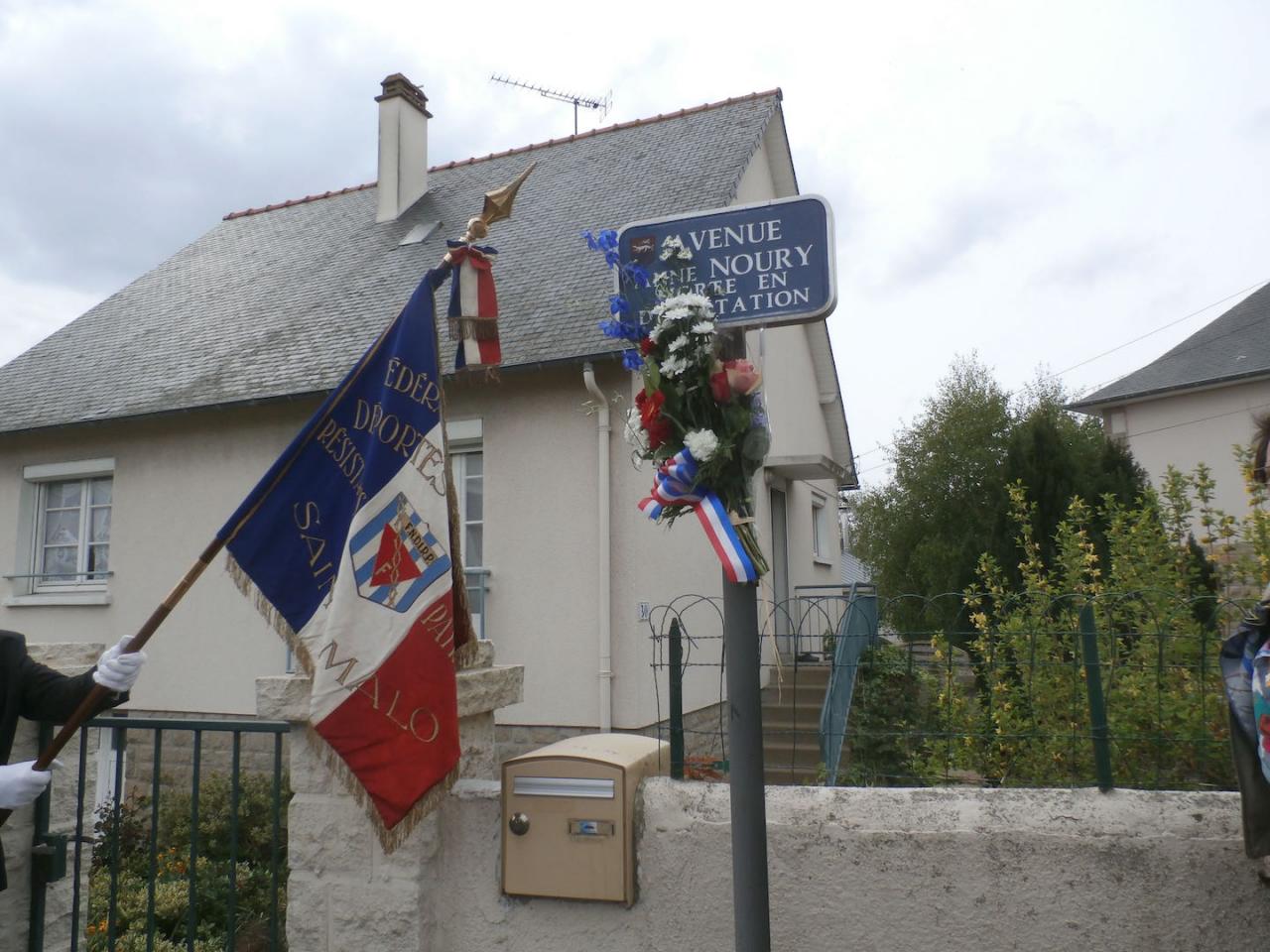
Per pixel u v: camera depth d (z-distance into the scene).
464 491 8.74
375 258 11.35
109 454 10.16
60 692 2.65
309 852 2.92
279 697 2.94
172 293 12.83
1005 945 2.49
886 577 14.70
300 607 2.78
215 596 9.40
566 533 8.15
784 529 11.53
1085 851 2.48
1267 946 2.37
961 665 3.81
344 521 2.84
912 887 2.55
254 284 12.04
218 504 9.53
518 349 8.09
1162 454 15.84
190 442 9.76
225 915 5.50
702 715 9.01
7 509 10.70
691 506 2.40
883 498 15.44
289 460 2.82
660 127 12.04
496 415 8.50
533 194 11.40
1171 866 2.44
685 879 2.68
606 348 7.69
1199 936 2.40
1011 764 3.53
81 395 10.58
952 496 14.55
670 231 2.56
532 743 8.05
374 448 2.82
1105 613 3.71
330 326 10.02
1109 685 3.32
